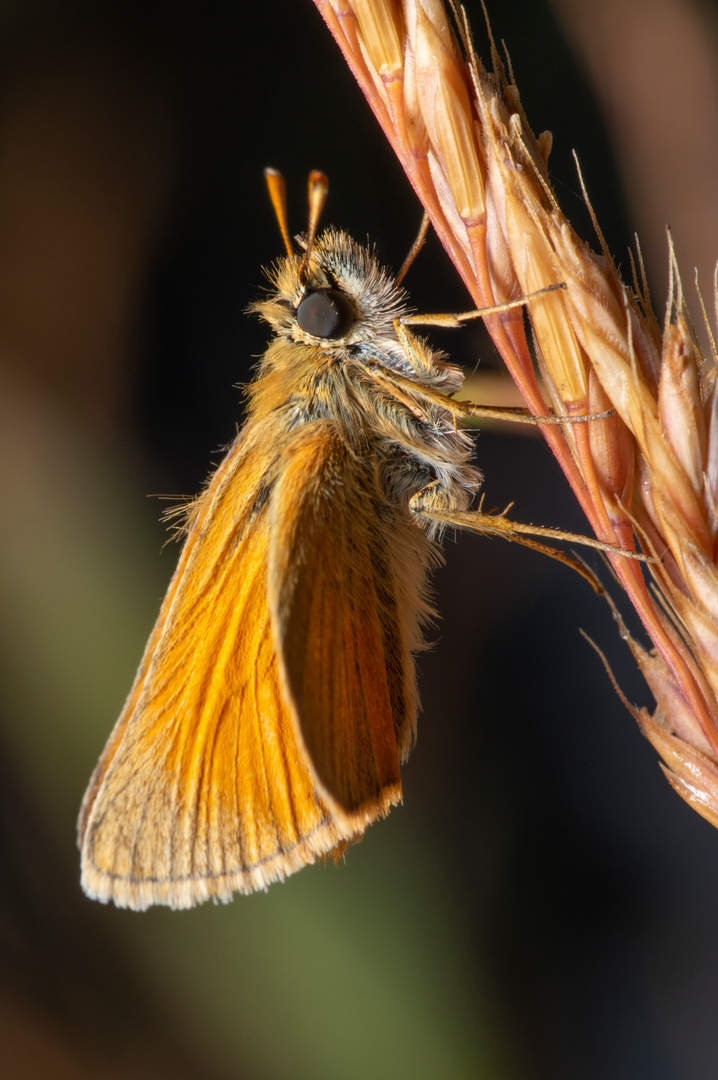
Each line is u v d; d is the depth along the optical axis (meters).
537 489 0.14
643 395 0.12
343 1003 0.13
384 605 0.13
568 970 0.13
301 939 0.13
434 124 0.12
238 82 0.13
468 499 0.13
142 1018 0.13
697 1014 0.13
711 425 0.12
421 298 0.13
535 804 0.13
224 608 0.12
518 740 0.13
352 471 0.12
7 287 0.13
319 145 0.14
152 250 0.13
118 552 0.13
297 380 0.13
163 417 0.13
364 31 0.12
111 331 0.13
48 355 0.13
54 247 0.13
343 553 0.12
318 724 0.12
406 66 0.12
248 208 0.13
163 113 0.13
